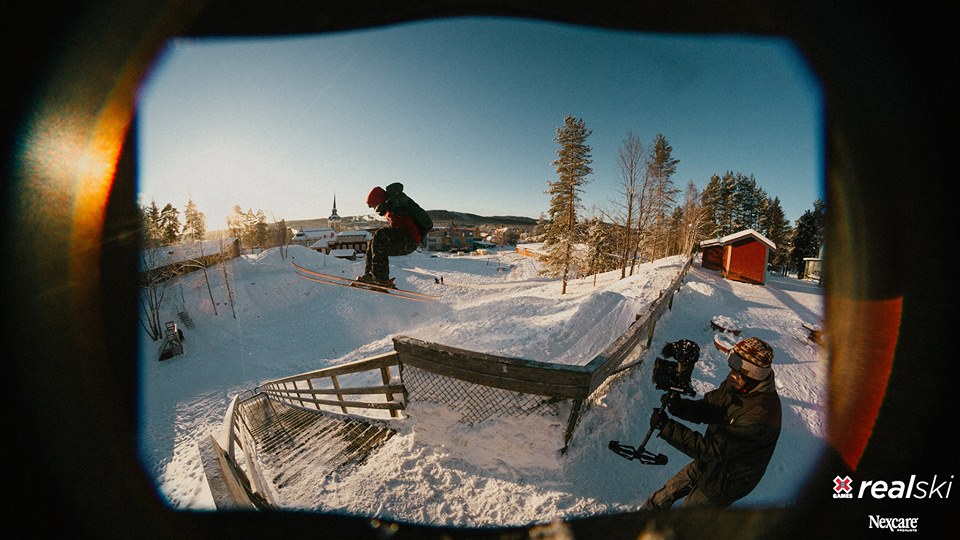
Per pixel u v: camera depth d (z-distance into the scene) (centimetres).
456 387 299
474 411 292
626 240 2489
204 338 2248
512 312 1407
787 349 600
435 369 303
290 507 244
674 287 880
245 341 2222
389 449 325
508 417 281
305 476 306
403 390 330
